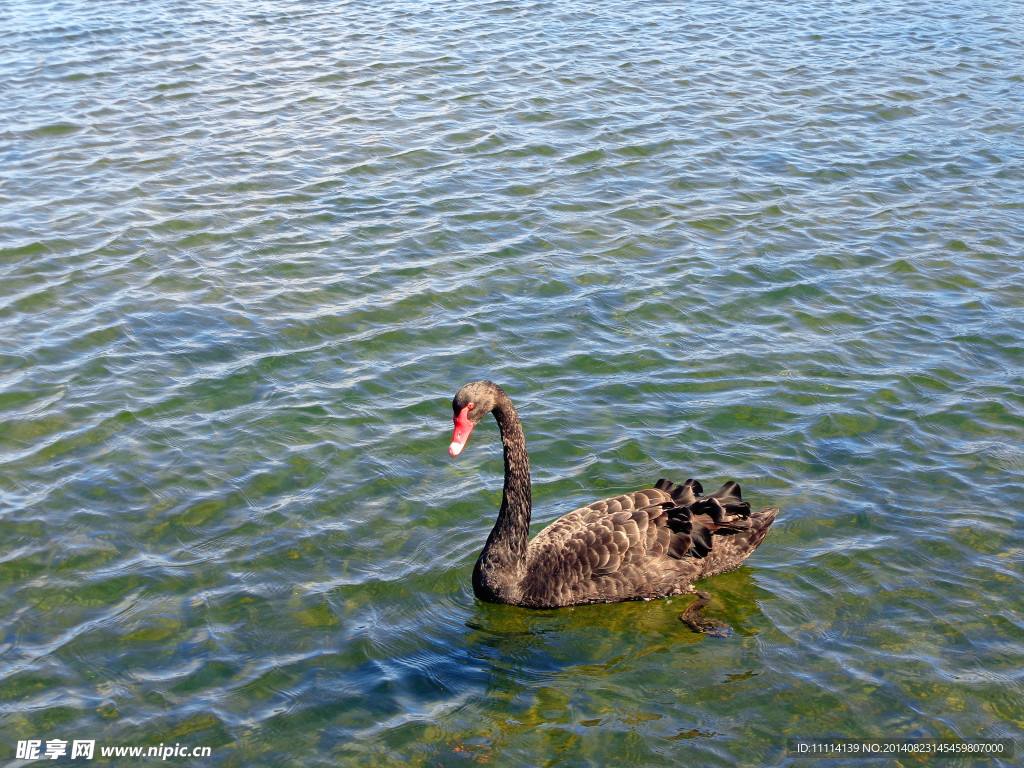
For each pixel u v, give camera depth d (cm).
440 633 896
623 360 1321
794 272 1548
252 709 802
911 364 1309
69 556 968
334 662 853
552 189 1822
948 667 841
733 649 877
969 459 1119
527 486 923
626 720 800
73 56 2466
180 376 1271
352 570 962
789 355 1332
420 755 763
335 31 2720
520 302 1461
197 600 918
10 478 1074
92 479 1078
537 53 2556
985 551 977
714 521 938
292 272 1534
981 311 1440
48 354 1307
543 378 1284
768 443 1154
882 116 2194
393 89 2292
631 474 1104
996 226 1700
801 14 2997
